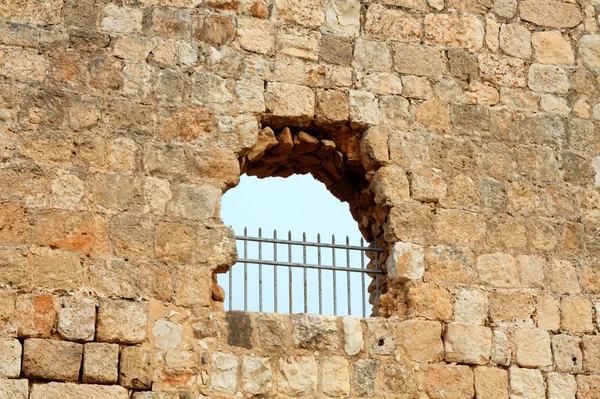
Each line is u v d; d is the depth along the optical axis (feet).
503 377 51.01
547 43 57.06
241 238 50.75
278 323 49.19
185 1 52.70
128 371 46.88
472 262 52.34
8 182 48.14
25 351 46.16
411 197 52.60
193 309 48.47
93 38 50.96
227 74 52.13
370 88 53.72
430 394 49.93
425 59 54.90
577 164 55.42
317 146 53.57
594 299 53.36
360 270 51.98
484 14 56.59
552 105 56.08
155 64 51.37
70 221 48.21
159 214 49.32
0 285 46.75
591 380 52.01
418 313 50.88
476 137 54.44
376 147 52.90
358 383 49.24
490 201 53.57
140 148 49.98
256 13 53.36
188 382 47.42
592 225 54.65
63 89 49.93
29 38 50.26
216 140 51.06
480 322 51.55
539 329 52.16
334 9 54.49
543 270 53.21
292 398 48.37
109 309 47.44
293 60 53.16
